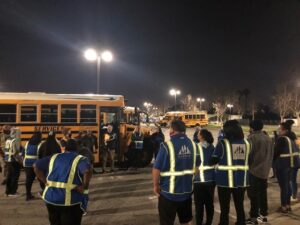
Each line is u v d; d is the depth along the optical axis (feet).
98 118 56.24
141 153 55.62
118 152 56.90
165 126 213.05
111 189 38.75
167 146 17.58
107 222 26.61
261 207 25.30
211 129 192.34
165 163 17.49
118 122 57.00
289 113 242.78
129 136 57.93
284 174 28.19
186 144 17.95
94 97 56.54
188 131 172.76
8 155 34.81
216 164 21.72
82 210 17.69
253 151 24.91
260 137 25.12
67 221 17.28
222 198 21.52
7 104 53.16
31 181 33.53
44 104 54.34
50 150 31.22
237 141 21.58
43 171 17.81
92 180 44.29
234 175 21.27
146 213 29.14
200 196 23.11
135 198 34.55
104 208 30.68
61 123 54.80
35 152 33.32
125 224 26.12
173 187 17.39
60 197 17.03
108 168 55.52
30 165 33.14
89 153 36.70
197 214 23.29
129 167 55.11
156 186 17.53
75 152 18.16
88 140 46.24
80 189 17.34
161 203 17.63
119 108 57.21
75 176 17.31
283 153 28.17
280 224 25.22
